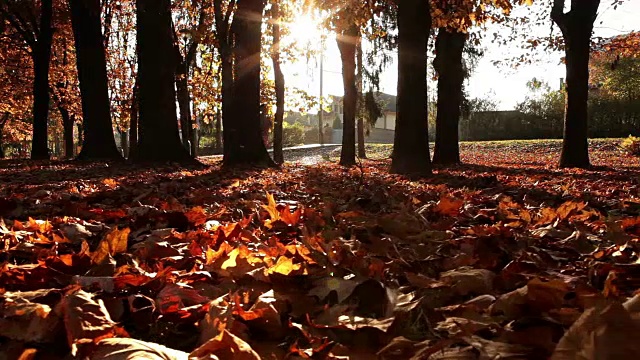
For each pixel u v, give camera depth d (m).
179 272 2.35
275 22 21.59
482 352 1.42
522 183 9.04
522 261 2.42
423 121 12.36
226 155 17.78
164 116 16.33
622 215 4.47
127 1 30.08
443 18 15.51
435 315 1.89
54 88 33.50
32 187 7.43
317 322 1.83
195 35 16.80
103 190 6.39
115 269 2.21
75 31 19.28
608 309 1.17
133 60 33.56
